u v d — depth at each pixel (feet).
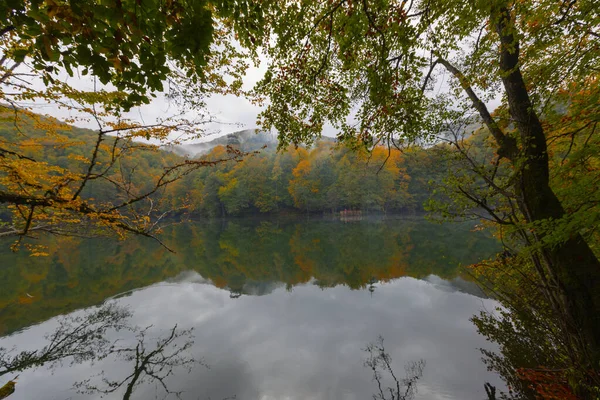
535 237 12.07
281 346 24.61
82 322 31.53
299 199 199.31
